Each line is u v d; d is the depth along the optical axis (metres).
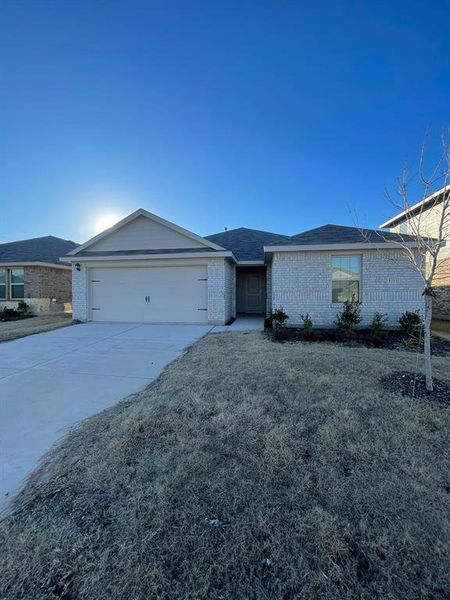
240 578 1.62
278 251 9.98
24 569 1.69
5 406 4.02
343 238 9.92
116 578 1.62
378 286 9.57
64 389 4.65
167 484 2.35
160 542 1.84
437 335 8.89
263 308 16.23
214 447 2.86
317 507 2.08
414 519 1.97
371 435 3.01
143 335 9.29
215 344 7.66
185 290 11.87
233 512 2.06
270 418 3.39
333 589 1.55
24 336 9.17
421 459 2.62
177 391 4.32
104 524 1.99
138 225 12.39
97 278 12.39
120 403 4.07
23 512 2.13
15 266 16.06
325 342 8.14
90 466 2.63
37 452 2.92
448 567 1.66
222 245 15.81
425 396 3.93
